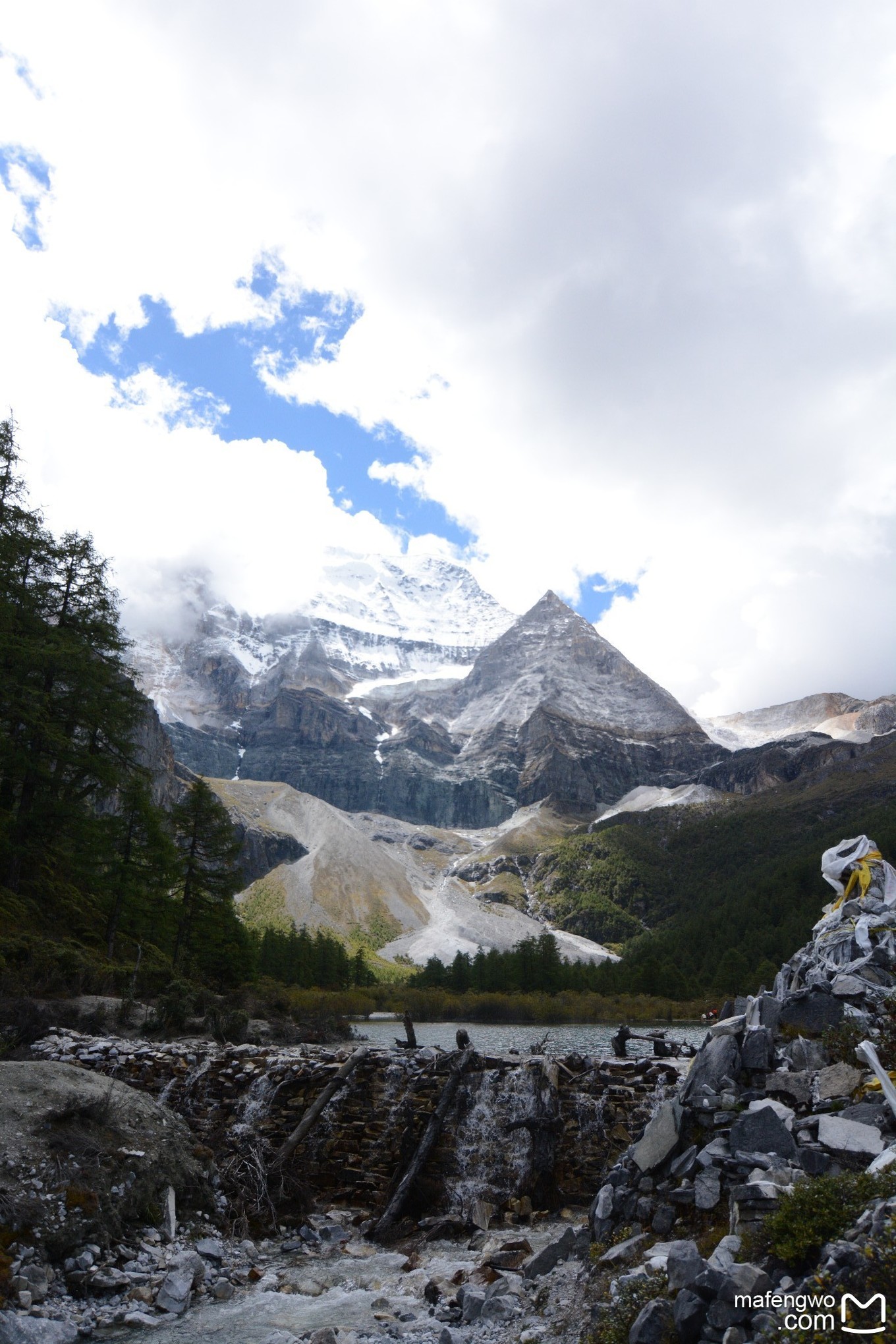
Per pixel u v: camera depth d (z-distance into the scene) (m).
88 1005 32.56
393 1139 22.66
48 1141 15.55
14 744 43.38
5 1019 27.61
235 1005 43.12
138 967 38.44
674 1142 12.24
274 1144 22.67
